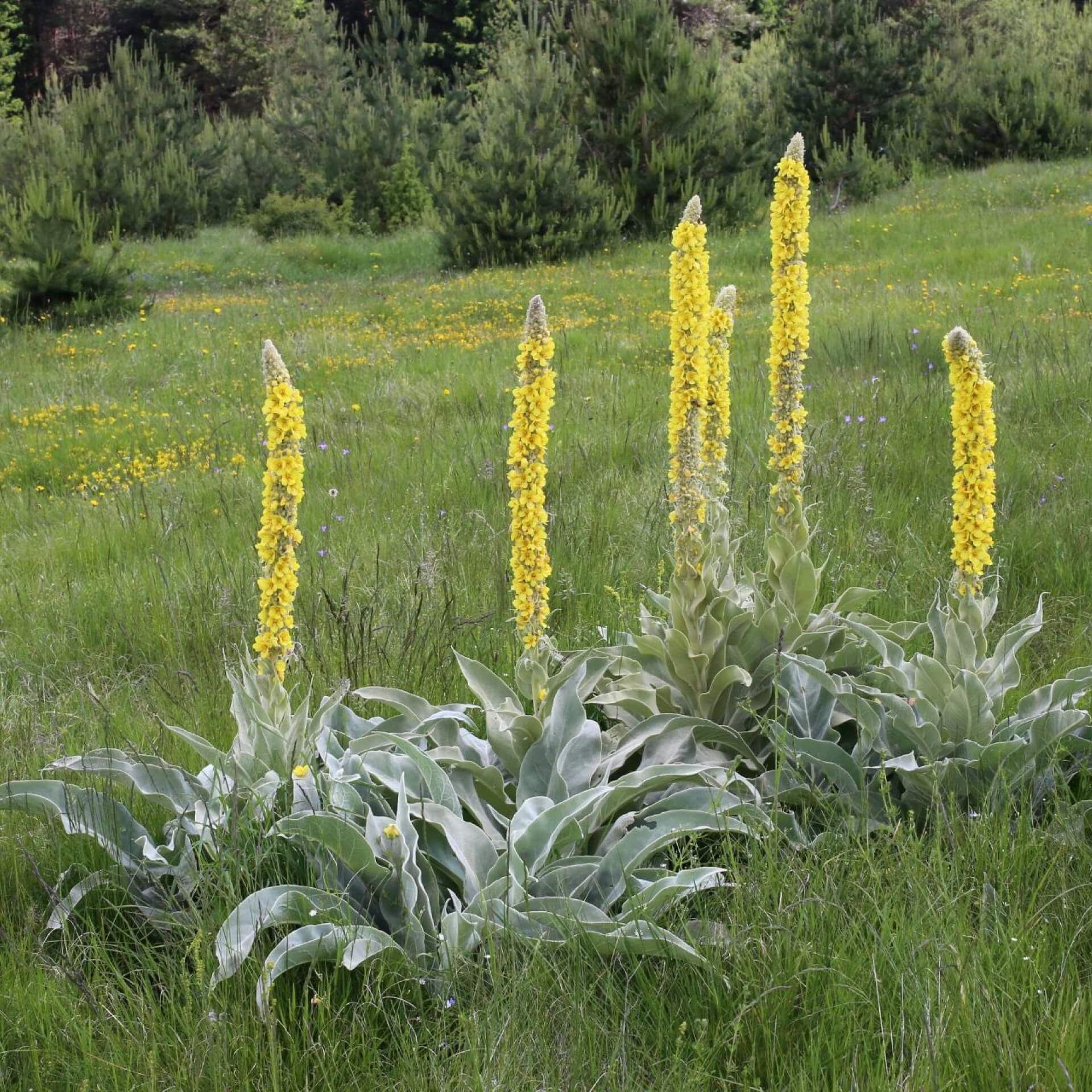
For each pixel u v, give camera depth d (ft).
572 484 24.27
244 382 39.70
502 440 28.02
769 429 25.98
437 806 10.71
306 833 10.12
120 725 14.84
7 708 15.52
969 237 59.93
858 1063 8.51
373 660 15.97
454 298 57.93
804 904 9.80
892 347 34.19
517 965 9.59
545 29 81.61
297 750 11.57
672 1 111.24
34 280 57.06
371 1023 9.38
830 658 13.62
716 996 9.15
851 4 96.84
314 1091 8.80
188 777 11.77
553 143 75.77
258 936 9.98
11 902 11.14
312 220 90.63
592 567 19.22
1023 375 29.12
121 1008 9.38
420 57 121.80
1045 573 18.19
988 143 92.02
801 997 9.25
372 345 44.57
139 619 18.76
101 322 57.52
